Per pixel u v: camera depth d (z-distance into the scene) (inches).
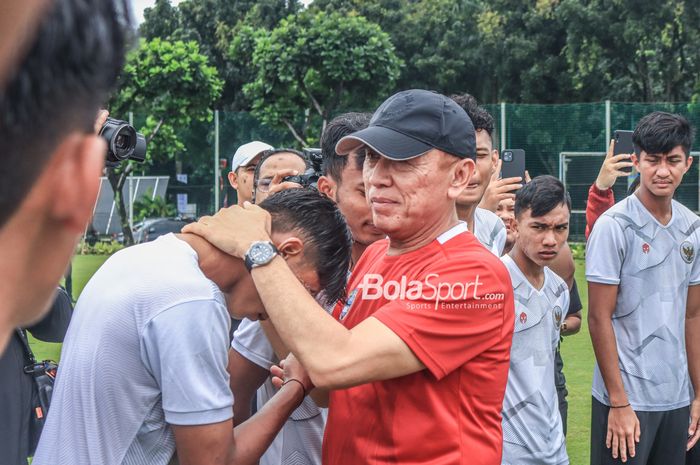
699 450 155.7
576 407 243.1
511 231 174.2
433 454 75.5
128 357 70.4
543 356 133.1
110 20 18.9
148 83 664.4
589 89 1065.5
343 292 84.1
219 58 1231.5
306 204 80.9
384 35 726.5
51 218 19.3
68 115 18.3
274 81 700.7
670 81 1000.9
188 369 69.6
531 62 1091.9
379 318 74.5
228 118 701.3
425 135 77.1
